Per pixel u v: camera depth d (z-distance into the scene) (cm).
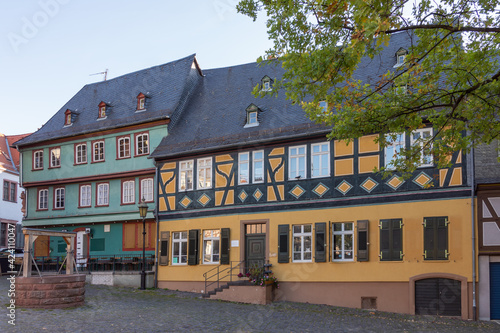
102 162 2677
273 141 2066
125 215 2555
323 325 1402
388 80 1208
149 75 2877
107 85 3061
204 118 2445
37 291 1437
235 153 2167
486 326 1508
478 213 1658
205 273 2134
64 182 2794
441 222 1705
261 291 1839
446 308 1677
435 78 1169
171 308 1620
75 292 1516
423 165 1759
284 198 2014
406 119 1165
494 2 1062
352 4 923
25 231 1452
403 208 1773
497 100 1091
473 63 1132
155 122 2500
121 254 2592
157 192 2377
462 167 1697
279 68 2492
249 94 2436
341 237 1892
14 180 3894
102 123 2717
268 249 2022
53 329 1157
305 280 1923
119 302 1697
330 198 1912
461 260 1666
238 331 1255
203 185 2247
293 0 1024
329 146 1947
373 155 1853
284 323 1412
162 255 2305
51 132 2900
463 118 1295
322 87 1073
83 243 2755
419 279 1720
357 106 1193
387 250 1780
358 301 1811
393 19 971
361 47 954
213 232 2192
